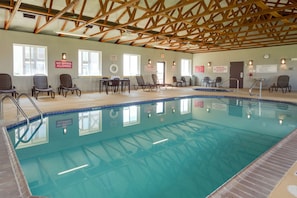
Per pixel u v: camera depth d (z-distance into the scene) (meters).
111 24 8.58
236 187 2.01
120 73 12.07
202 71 15.73
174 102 8.54
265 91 11.81
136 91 11.46
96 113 6.37
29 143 3.90
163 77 14.38
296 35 10.70
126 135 4.48
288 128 4.95
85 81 10.82
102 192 2.33
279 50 12.38
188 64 16.06
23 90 9.02
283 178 2.16
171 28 10.82
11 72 8.67
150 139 4.22
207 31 8.97
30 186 2.45
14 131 4.41
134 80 12.73
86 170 2.88
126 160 3.22
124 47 12.12
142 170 2.88
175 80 14.59
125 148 3.73
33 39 9.13
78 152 3.53
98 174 2.77
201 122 5.57
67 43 10.06
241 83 13.93
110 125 5.22
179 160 3.21
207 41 12.20
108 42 11.45
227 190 1.96
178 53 15.05
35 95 8.41
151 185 2.49
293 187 1.98
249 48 13.46
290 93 10.75
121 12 8.38
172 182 2.56
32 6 6.66
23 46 9.05
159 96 9.29
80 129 4.82
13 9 6.20
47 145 3.83
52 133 4.49
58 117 5.69
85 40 10.61
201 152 3.53
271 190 1.94
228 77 14.47
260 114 6.50
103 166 3.01
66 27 9.33
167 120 5.77
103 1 7.52
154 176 2.72
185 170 2.88
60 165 3.03
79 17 7.58
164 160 3.22
